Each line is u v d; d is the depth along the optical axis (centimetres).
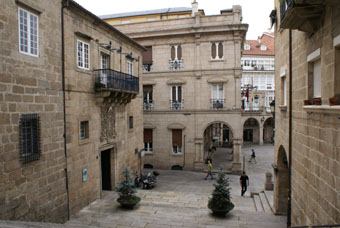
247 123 4491
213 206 1151
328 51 633
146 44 2498
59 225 796
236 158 2328
